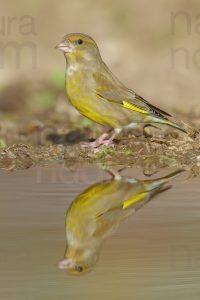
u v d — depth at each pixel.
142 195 11.55
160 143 14.62
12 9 26.47
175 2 26.22
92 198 11.33
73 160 14.14
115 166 13.67
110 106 14.30
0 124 19.03
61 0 26.95
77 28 26.39
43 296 7.67
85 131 17.33
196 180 12.57
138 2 26.58
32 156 14.32
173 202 11.15
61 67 24.55
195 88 23.05
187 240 9.37
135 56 25.03
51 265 8.50
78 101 14.41
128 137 14.90
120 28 26.23
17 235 9.53
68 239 9.41
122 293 7.79
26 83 23.75
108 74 14.45
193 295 7.71
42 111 21.25
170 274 8.28
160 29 25.78
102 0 27.05
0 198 11.31
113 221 10.19
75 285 7.98
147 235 9.60
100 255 8.94
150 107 14.47
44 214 10.46
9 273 8.23
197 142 14.62
